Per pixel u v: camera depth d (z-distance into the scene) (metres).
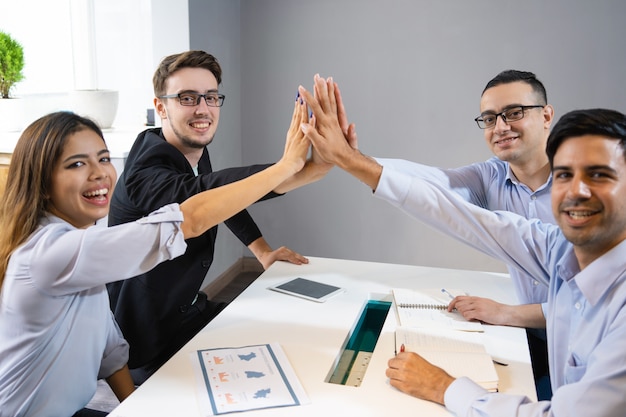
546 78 3.67
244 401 1.30
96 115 3.24
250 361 1.48
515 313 1.72
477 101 3.78
